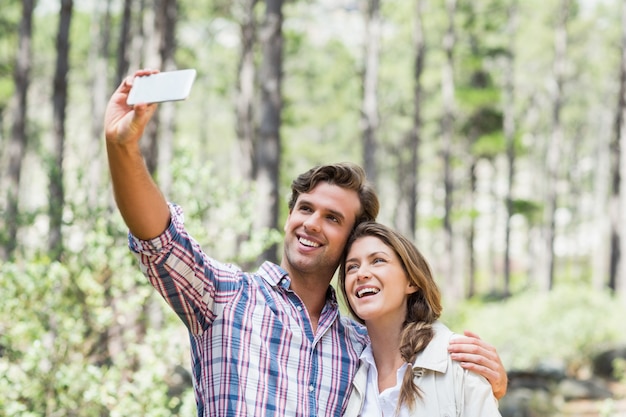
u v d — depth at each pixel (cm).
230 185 598
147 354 525
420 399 259
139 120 213
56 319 527
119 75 1631
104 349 567
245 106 1558
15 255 564
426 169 3297
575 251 4103
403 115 3136
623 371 1245
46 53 2639
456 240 3541
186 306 249
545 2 2998
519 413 974
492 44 2700
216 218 598
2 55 2334
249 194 626
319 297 280
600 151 3850
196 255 246
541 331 1344
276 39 1023
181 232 242
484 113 2714
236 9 1942
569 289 1543
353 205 282
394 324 278
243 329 255
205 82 2562
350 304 294
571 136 4262
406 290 280
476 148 2692
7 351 515
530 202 2689
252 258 619
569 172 4162
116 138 217
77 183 586
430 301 279
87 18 2631
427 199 4172
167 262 239
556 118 2425
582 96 3891
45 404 486
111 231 549
